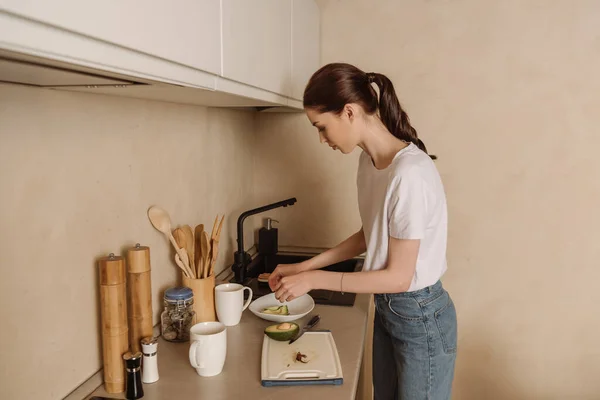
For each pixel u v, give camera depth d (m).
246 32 1.23
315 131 2.33
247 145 2.29
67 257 1.08
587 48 2.04
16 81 0.87
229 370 1.23
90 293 1.16
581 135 2.09
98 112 1.16
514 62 2.10
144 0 0.73
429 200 1.32
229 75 1.11
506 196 2.18
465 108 2.17
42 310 1.01
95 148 1.16
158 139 1.45
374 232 1.43
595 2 2.01
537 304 2.22
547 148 2.12
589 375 2.22
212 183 1.88
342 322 1.55
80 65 0.62
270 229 2.32
